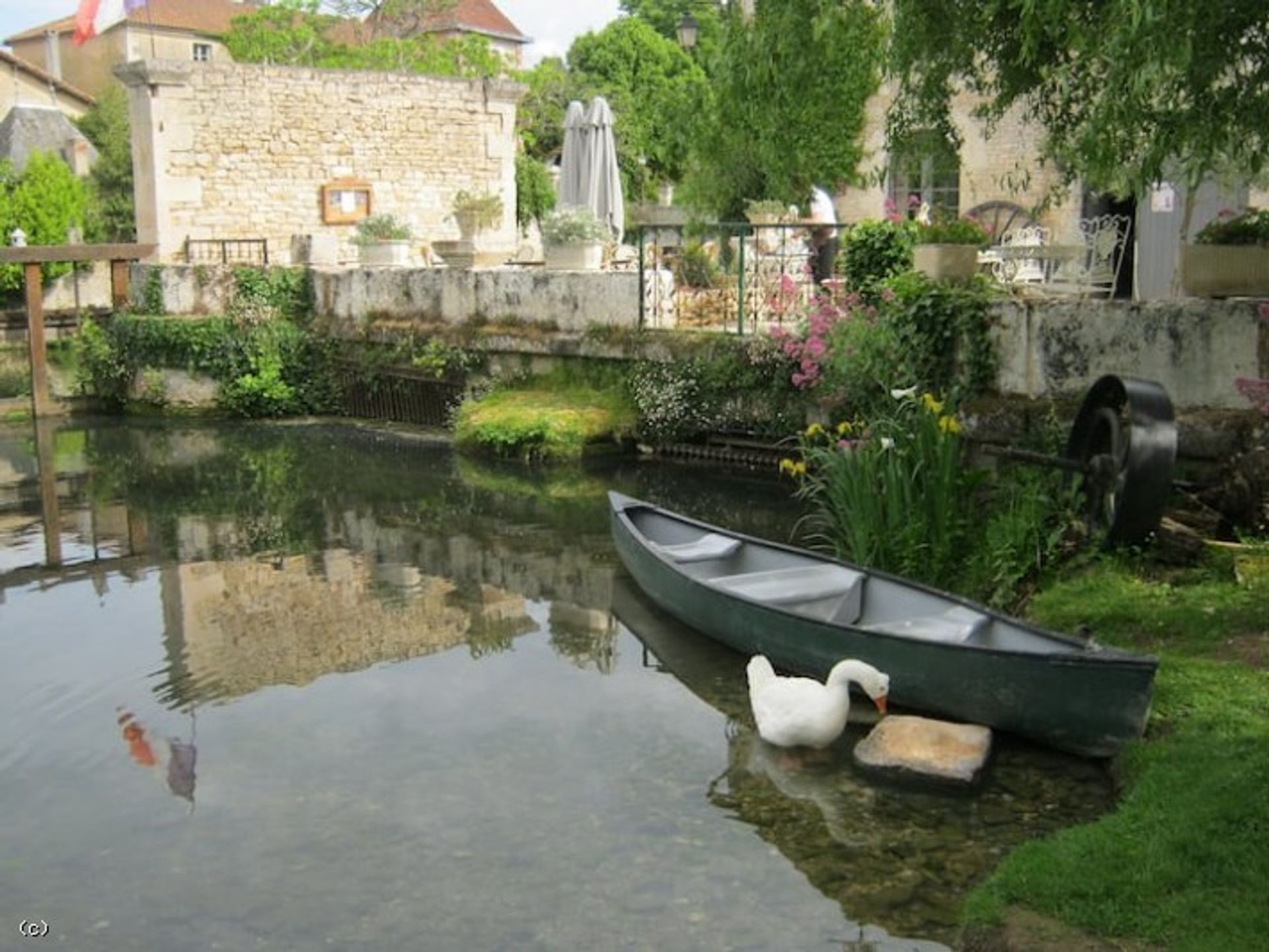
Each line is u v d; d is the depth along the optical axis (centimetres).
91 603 835
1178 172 734
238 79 1833
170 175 1798
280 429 1515
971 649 538
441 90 2014
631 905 435
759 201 1423
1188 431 728
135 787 545
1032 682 520
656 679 661
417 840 487
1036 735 534
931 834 477
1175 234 1191
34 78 3881
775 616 630
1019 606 668
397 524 1032
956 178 1582
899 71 669
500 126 2086
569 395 1298
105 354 1677
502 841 485
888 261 1030
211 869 471
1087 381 789
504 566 901
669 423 1205
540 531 994
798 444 1118
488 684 662
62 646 742
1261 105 579
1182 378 749
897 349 891
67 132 3484
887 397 893
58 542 1007
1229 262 750
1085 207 1443
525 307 1355
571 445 1223
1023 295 870
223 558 946
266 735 599
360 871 465
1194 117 580
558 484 1153
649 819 499
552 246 1357
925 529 735
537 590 838
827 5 631
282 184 1889
